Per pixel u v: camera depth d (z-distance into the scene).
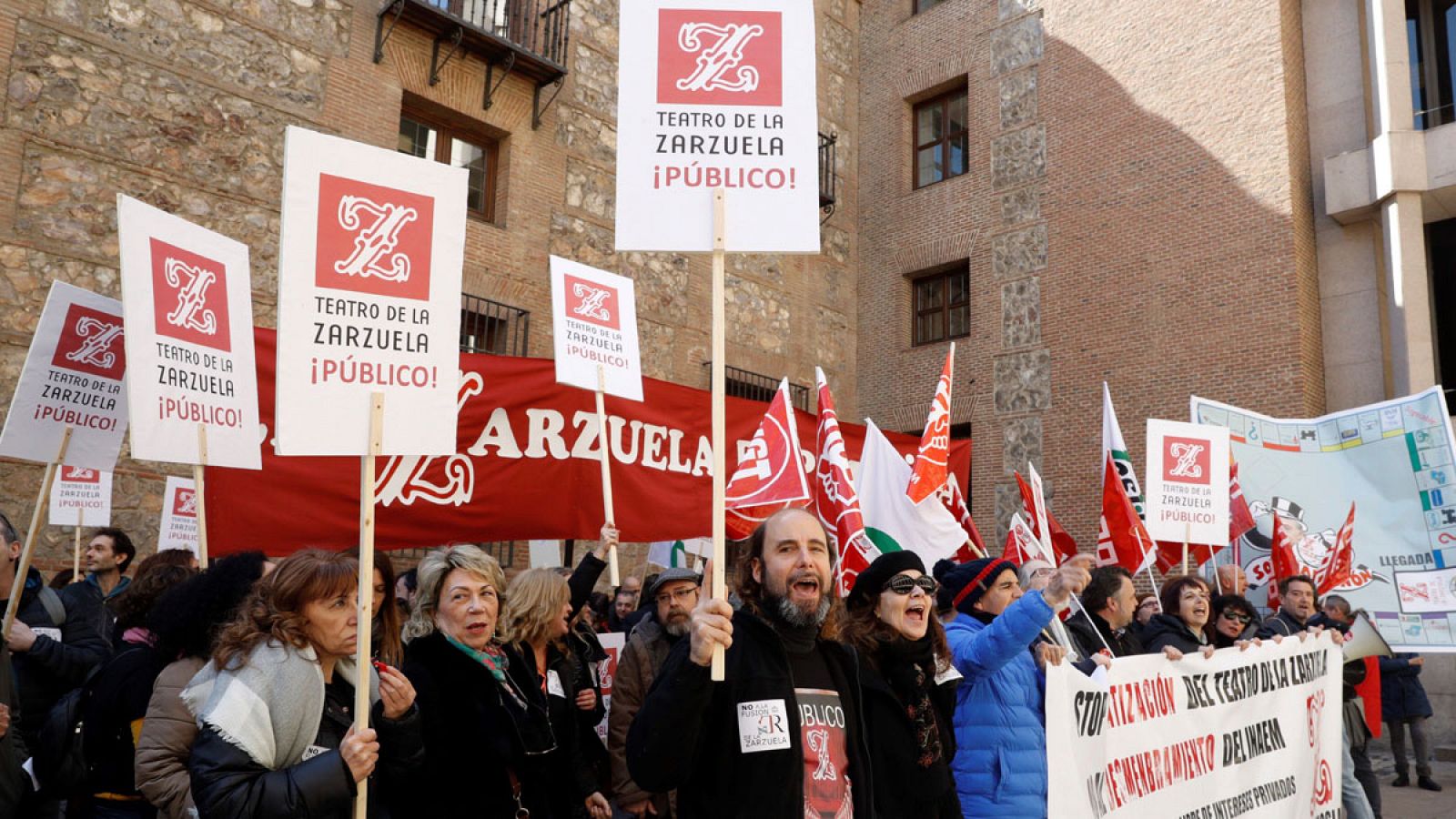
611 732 4.71
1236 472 8.28
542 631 4.04
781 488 4.79
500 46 12.86
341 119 11.67
